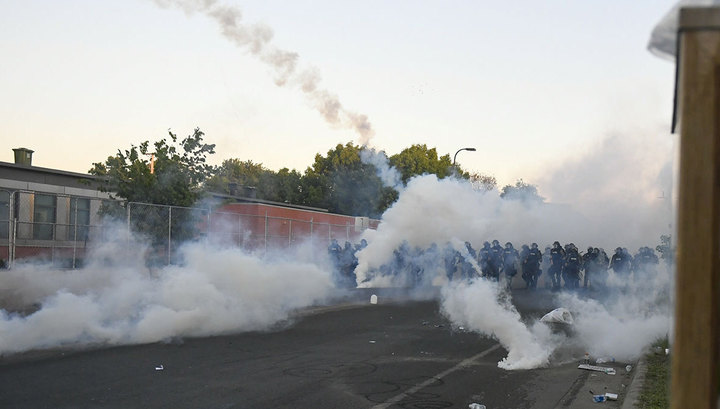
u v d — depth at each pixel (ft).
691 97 6.68
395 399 25.13
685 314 6.69
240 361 32.81
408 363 32.96
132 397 24.71
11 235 63.10
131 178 74.95
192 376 28.89
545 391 27.27
